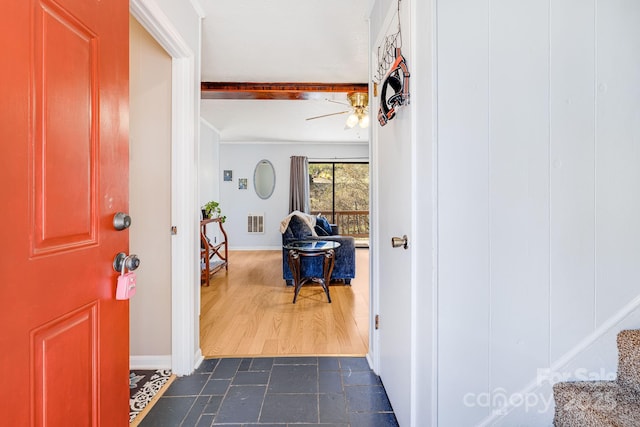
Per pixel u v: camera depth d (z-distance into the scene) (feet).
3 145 1.98
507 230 3.51
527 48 3.46
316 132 18.85
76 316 2.63
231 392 5.40
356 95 10.66
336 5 6.37
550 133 3.50
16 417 2.07
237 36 7.57
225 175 21.66
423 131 3.66
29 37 2.16
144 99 6.09
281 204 21.91
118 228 3.11
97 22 2.86
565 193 3.51
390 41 4.90
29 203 2.17
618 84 3.46
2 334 1.99
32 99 2.18
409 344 4.07
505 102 3.48
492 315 3.51
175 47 5.59
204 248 13.25
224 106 13.78
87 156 2.75
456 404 3.50
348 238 12.46
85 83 2.72
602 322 3.49
